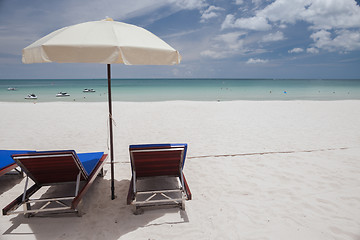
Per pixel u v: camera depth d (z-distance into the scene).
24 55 2.25
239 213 2.74
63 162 2.57
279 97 21.16
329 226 2.47
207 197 3.12
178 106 12.37
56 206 2.90
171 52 2.29
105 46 2.00
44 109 11.16
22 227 2.47
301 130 6.93
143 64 2.12
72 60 1.99
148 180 3.66
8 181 3.62
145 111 10.48
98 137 6.14
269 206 2.88
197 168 4.12
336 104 13.59
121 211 2.80
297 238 2.30
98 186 3.45
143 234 2.38
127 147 5.34
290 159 4.48
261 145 5.42
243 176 3.77
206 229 2.46
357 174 3.75
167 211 2.80
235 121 8.27
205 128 7.17
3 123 7.78
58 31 2.42
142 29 2.73
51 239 2.30
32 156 2.41
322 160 4.40
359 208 2.80
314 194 3.14
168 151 2.72
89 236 2.35
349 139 5.91
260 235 2.36
